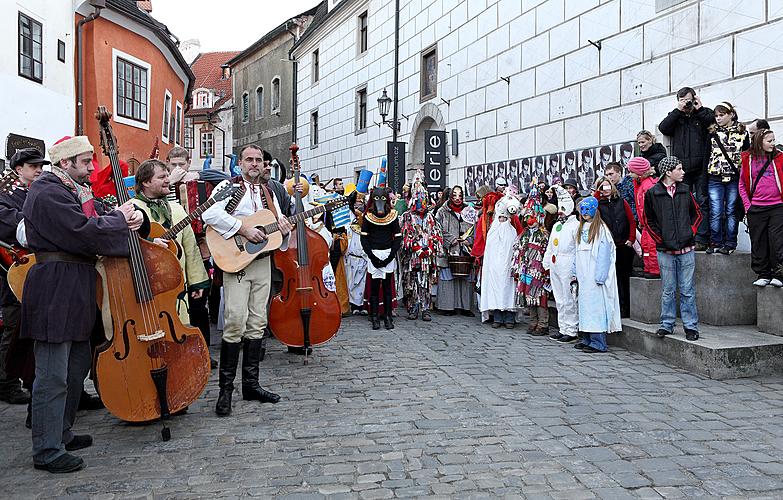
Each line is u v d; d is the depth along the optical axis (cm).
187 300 563
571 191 824
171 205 576
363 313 1052
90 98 1498
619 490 368
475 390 575
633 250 825
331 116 2566
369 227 895
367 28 2206
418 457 419
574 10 1102
